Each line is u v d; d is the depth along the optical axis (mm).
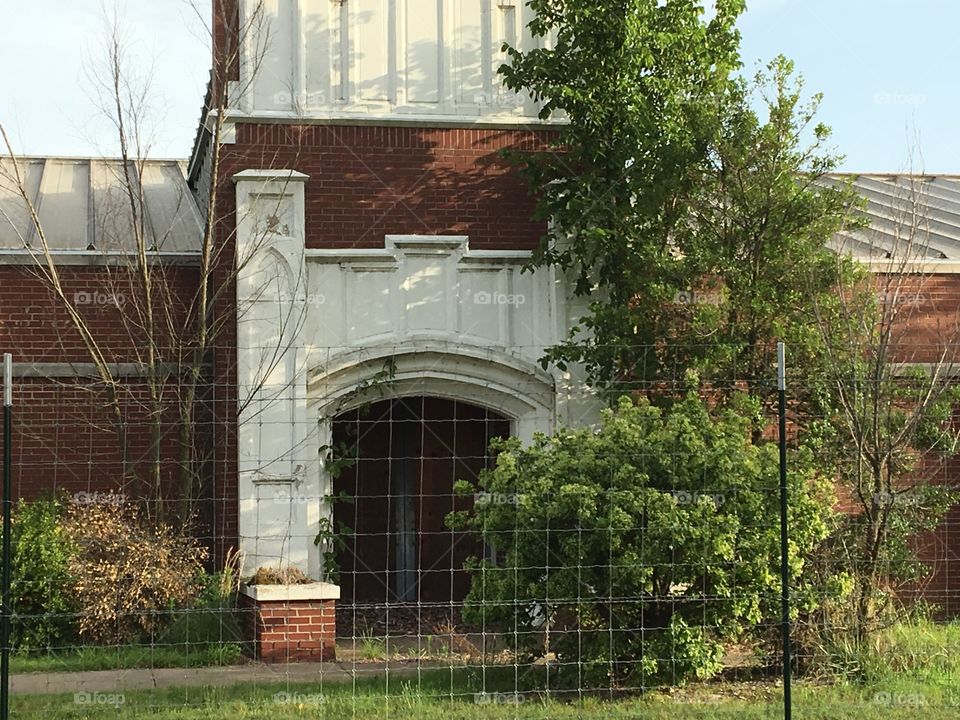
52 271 15477
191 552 14930
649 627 12070
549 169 15922
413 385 16125
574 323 16281
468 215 16438
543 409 16312
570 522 11984
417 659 14109
